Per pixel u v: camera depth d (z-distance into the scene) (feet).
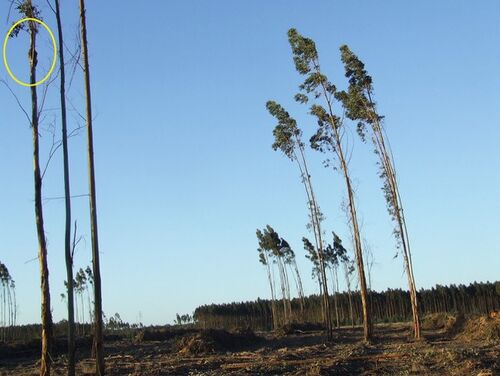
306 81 132.16
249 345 151.84
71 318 52.39
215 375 77.56
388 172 129.80
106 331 278.26
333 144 131.75
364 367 82.33
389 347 113.39
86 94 59.62
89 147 59.31
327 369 77.15
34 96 53.98
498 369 71.36
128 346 167.43
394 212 130.00
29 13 54.29
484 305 292.81
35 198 52.90
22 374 97.76
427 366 78.07
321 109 132.36
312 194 152.25
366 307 129.08
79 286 253.44
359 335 170.40
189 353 131.75
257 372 80.59
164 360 111.04
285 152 150.71
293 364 86.22
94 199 58.95
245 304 357.61
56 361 113.29
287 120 149.38
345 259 258.98
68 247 52.85
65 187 53.26
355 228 132.16
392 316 302.45
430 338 134.92
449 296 309.63
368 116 130.21
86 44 60.29
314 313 310.45
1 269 266.77
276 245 256.73
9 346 156.87
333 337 162.40
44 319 51.75
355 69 129.90
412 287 132.57
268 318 342.85
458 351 84.64
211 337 140.77
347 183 132.46
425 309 313.32
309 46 130.41
